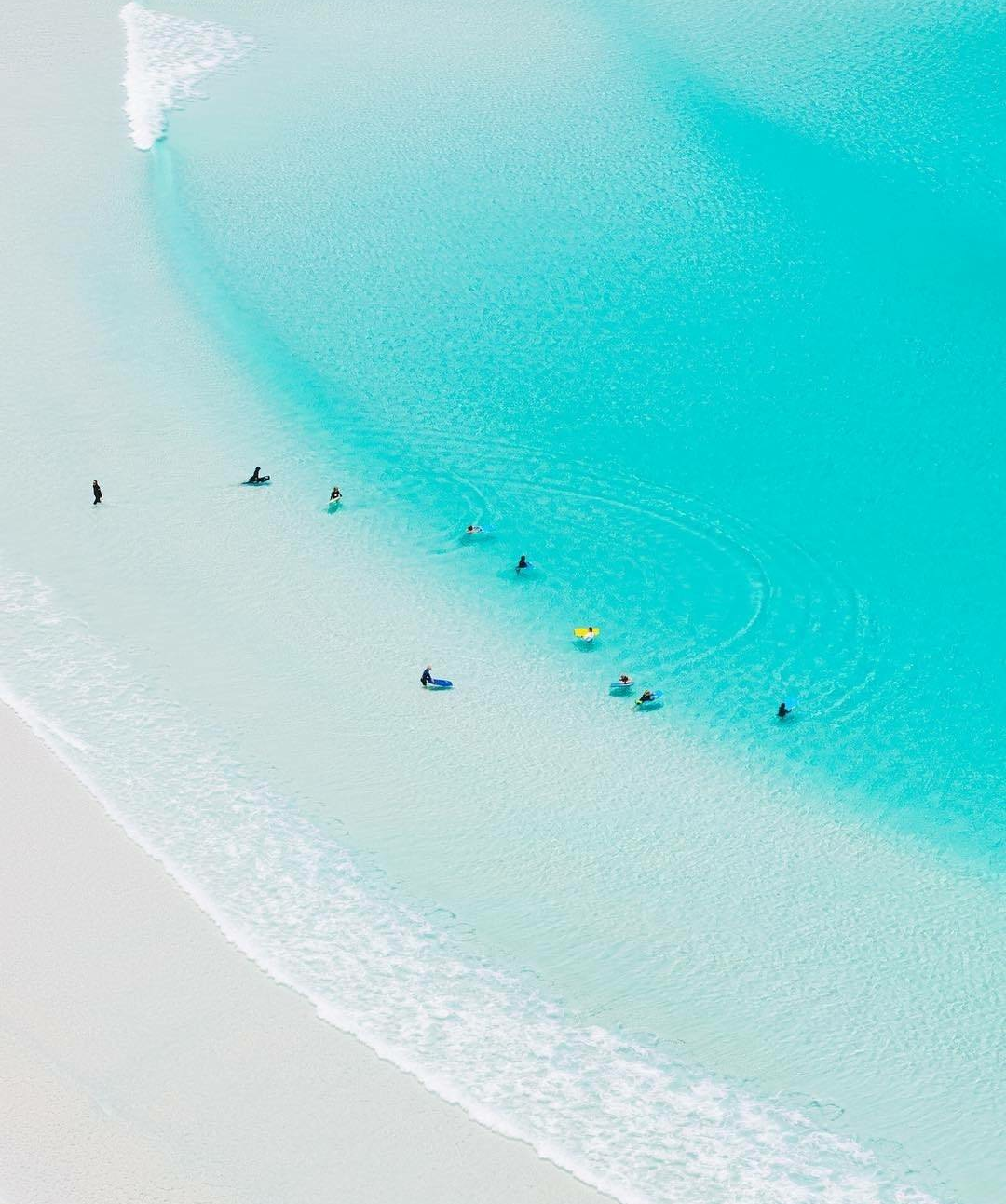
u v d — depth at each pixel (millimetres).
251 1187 33250
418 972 39500
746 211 82938
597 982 39469
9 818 43562
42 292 74375
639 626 54938
